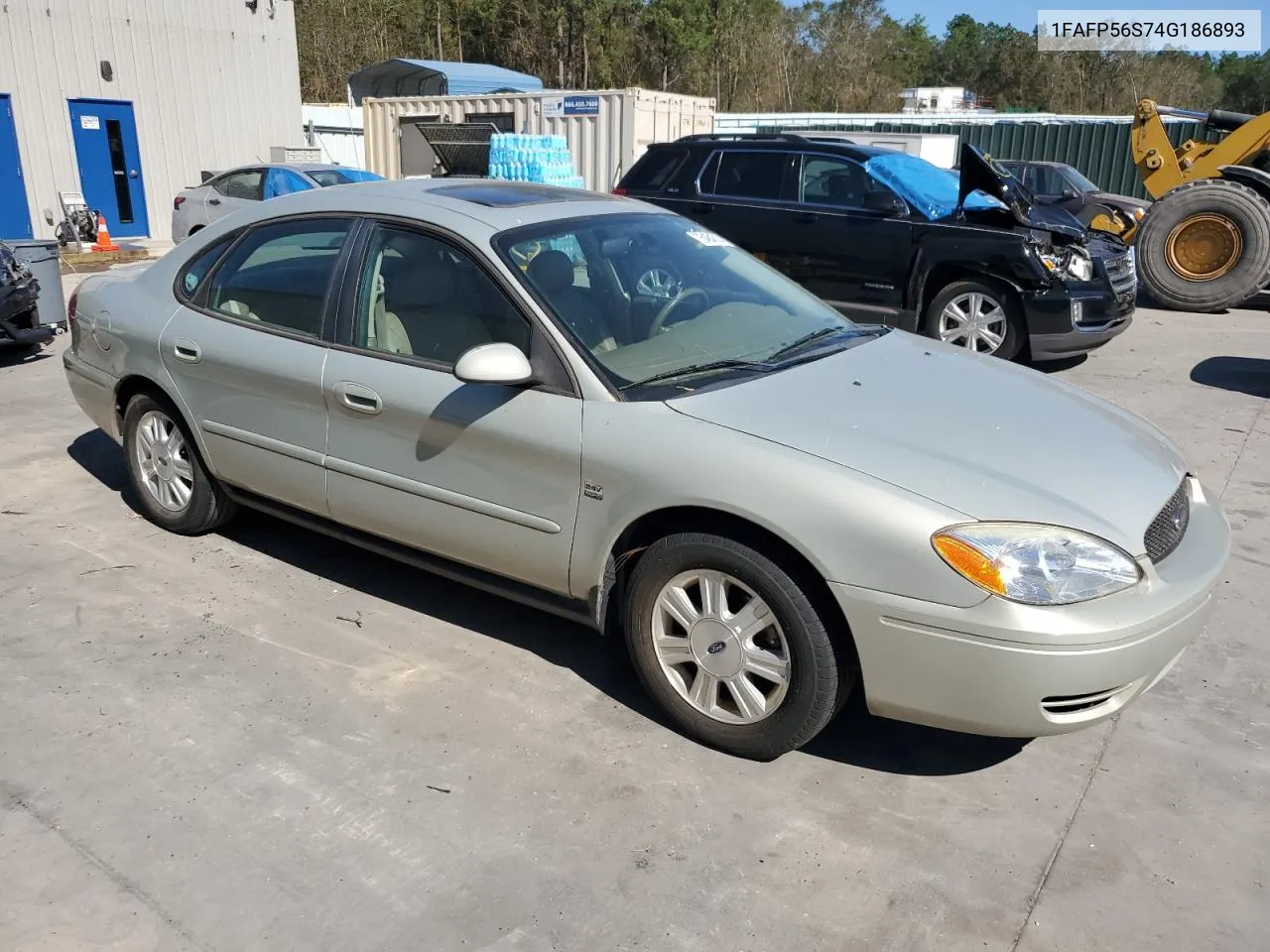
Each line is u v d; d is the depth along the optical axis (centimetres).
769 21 5672
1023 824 287
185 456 454
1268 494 551
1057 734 276
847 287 847
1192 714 343
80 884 257
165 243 1738
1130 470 303
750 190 893
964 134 2378
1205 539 309
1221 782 307
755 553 290
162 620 391
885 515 271
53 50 1630
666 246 396
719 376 332
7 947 237
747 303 392
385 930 244
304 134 2030
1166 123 2031
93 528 479
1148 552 281
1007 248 770
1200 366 866
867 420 305
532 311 330
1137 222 1373
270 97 1939
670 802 292
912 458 286
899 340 396
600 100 1552
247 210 430
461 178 434
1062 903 257
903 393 330
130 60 1722
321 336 380
